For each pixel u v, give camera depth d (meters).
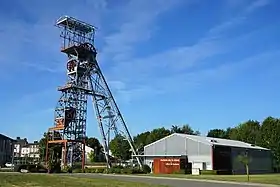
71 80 93.06
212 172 76.38
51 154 89.94
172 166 80.81
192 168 81.94
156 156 88.50
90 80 93.56
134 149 94.19
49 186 32.06
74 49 91.81
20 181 37.44
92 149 156.50
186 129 147.75
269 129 117.75
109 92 94.62
